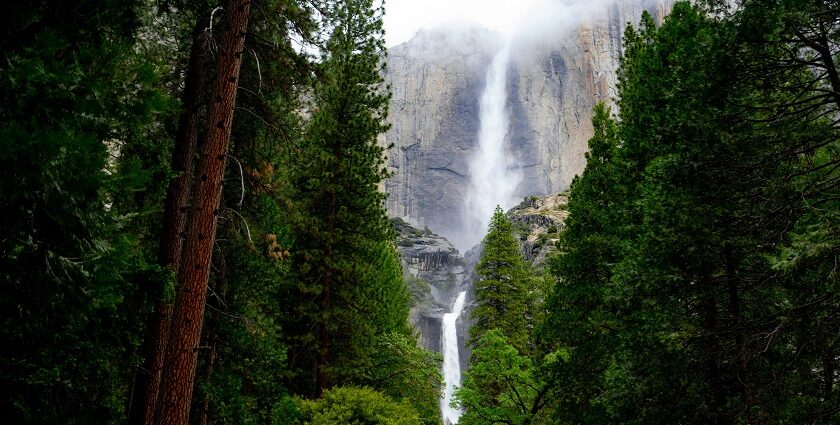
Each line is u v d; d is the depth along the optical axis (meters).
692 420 9.34
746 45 8.63
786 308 8.17
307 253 16.30
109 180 3.96
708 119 9.16
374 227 17.45
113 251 4.25
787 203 8.48
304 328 16.67
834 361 8.33
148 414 8.16
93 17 5.00
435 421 21.00
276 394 12.39
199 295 7.22
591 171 16.14
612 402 10.52
